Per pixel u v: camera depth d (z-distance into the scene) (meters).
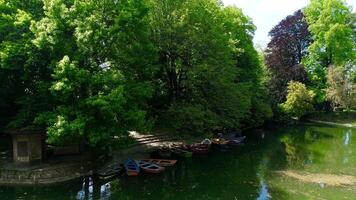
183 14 35.41
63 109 25.58
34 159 28.14
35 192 24.14
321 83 75.50
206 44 36.41
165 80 38.41
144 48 31.09
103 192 24.64
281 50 77.81
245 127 58.19
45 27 26.86
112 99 25.25
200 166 32.31
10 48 26.17
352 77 68.19
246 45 54.19
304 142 46.59
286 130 59.34
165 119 35.47
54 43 26.17
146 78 34.75
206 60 36.12
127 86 28.91
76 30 26.75
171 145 39.25
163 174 29.38
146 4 30.30
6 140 33.97
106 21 28.91
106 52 28.89
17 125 27.62
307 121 73.06
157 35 35.31
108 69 29.14
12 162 28.12
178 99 37.78
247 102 41.19
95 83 25.95
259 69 57.34
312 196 24.22
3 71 28.66
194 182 27.27
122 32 28.12
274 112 65.94
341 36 73.56
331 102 73.19
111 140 28.05
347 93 65.88
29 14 27.81
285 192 25.06
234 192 25.03
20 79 29.80
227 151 39.69
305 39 80.88
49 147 32.56
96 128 26.41
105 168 29.23
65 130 24.22
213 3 41.91
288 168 31.88
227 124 40.94
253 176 29.05
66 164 27.95
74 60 26.70
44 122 26.89
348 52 74.25
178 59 36.78
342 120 71.56
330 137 51.47
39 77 29.00
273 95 71.06
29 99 28.30
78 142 29.47
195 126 34.81
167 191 25.14
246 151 39.81
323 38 74.75
